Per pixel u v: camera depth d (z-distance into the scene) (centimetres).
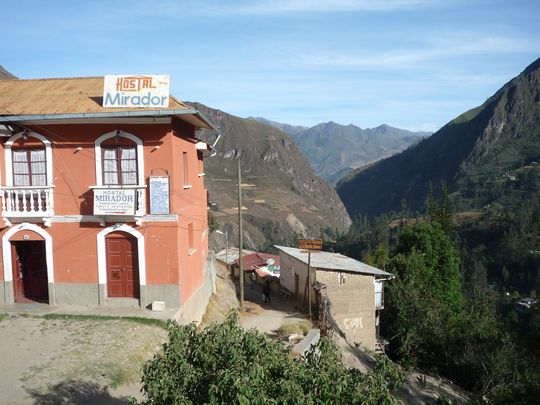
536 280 9469
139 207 1705
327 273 2914
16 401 1141
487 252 11488
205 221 2536
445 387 2620
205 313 2197
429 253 4228
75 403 1168
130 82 1681
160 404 737
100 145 1736
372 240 12725
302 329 2306
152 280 1756
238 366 714
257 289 3691
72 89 1923
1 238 1805
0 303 1830
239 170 2717
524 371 2461
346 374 738
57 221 1775
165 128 1712
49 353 1408
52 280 1795
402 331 3069
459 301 4188
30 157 1778
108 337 1529
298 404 654
